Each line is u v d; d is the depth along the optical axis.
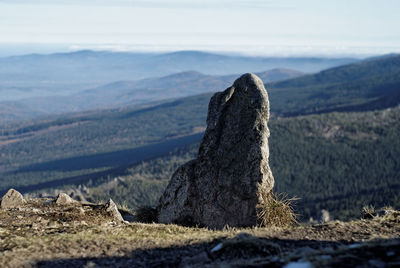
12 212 16.56
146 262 9.97
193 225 16.77
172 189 17.62
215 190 16.69
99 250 10.96
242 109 17.42
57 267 9.59
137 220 17.78
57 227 14.38
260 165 16.02
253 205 15.76
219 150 17.25
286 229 13.38
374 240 9.95
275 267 7.89
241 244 9.97
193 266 9.02
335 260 7.58
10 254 10.44
